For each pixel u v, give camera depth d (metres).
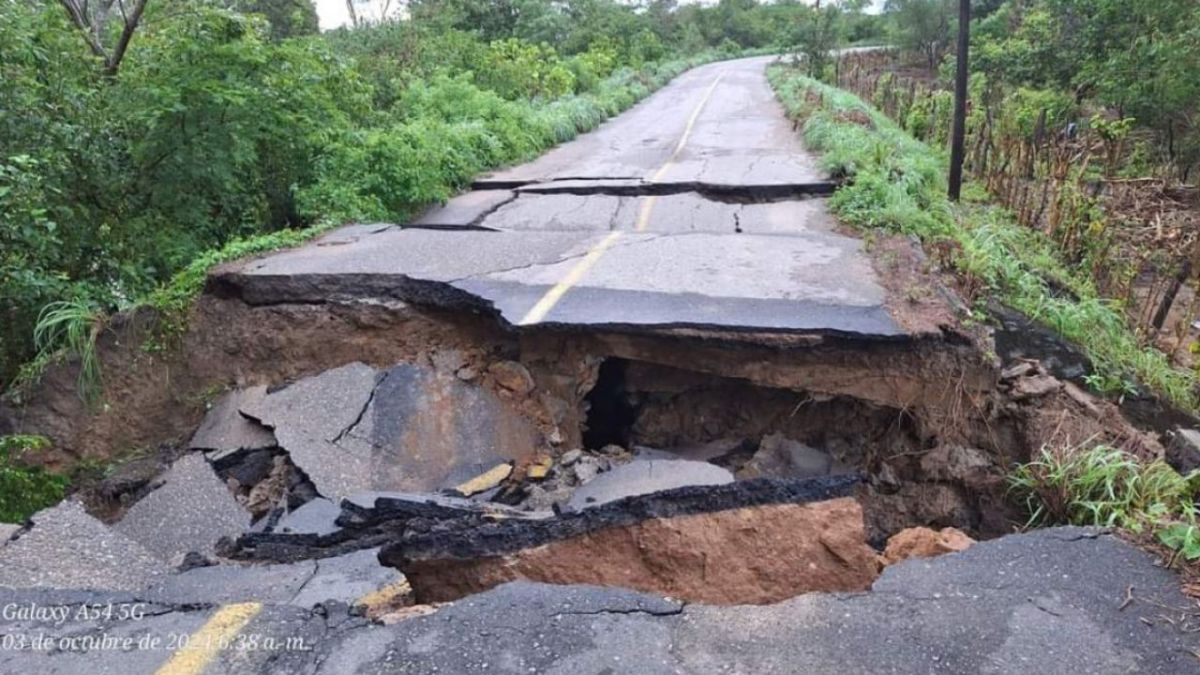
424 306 6.73
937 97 19.64
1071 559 3.38
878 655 2.82
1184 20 14.11
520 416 6.18
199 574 3.80
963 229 9.45
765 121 20.53
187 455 5.84
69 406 6.22
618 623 3.00
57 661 2.88
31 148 7.16
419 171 10.38
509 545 3.60
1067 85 18.97
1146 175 13.85
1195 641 2.86
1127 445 5.51
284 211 10.30
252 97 8.98
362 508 4.73
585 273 7.18
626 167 13.54
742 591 3.51
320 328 6.67
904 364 5.84
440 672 2.77
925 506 5.80
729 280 6.94
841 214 9.38
